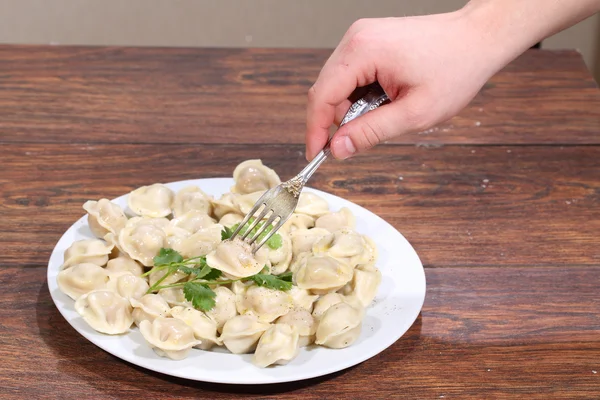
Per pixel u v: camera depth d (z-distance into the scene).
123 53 1.25
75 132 1.06
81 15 2.02
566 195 0.99
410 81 0.78
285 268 0.83
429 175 1.02
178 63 1.23
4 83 1.15
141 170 1.00
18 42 2.05
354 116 0.81
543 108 1.16
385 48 0.78
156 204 0.89
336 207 0.92
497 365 0.76
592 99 1.19
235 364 0.71
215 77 1.20
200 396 0.72
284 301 0.77
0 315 0.79
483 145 1.08
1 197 0.94
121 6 2.01
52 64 1.21
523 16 0.80
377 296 0.79
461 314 0.81
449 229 0.93
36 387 0.72
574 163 1.05
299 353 0.73
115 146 1.04
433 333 0.79
